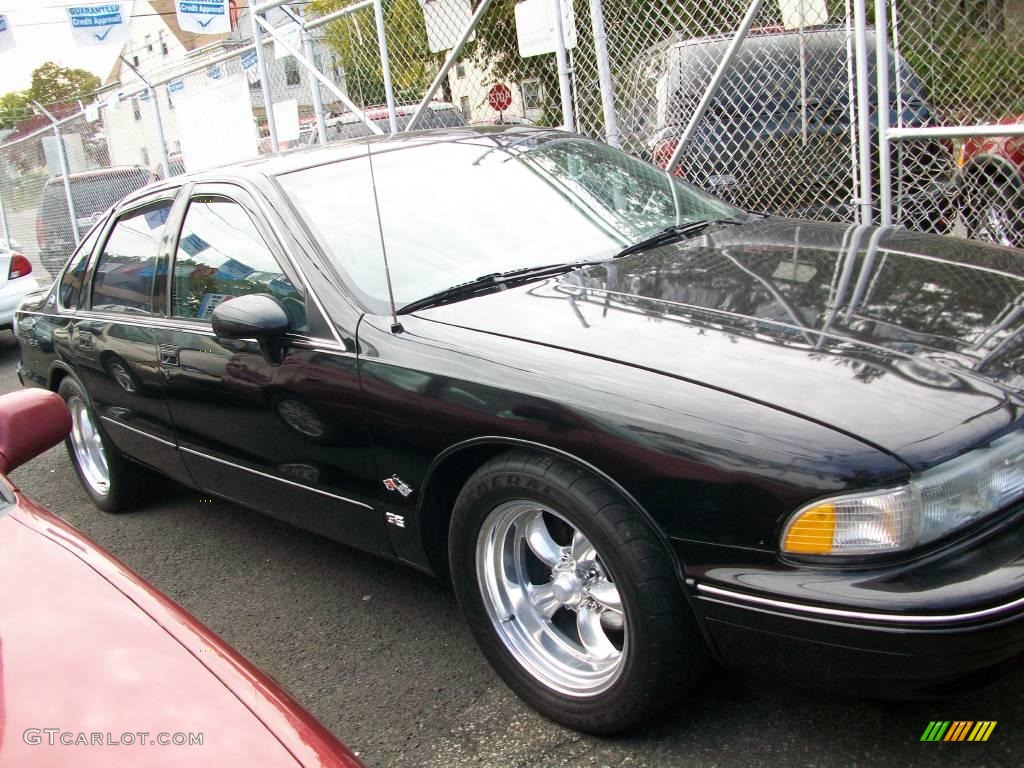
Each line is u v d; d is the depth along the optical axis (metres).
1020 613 1.88
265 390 3.17
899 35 5.16
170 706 1.55
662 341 2.47
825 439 2.03
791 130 5.50
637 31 6.06
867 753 2.33
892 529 1.94
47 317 4.66
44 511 2.22
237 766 1.44
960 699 2.48
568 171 3.67
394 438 2.77
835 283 2.69
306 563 3.94
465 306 2.88
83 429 4.86
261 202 3.36
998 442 2.03
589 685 2.50
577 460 2.30
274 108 8.71
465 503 2.59
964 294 2.55
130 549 4.38
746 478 2.07
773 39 5.48
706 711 2.56
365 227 3.22
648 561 2.22
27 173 14.61
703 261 3.02
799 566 2.03
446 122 7.73
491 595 2.67
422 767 2.55
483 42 7.14
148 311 3.88
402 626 3.31
